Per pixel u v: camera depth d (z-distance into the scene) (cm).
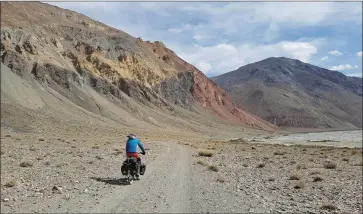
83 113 12762
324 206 1285
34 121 8912
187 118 19525
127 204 1238
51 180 1700
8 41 14125
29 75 13350
